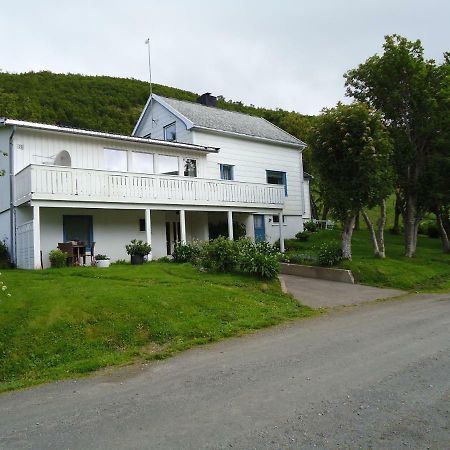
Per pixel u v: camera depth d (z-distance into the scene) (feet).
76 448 14.55
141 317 32.55
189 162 74.79
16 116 127.85
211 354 26.43
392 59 67.87
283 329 32.58
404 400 17.44
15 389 22.53
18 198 55.52
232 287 44.42
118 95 190.80
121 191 59.26
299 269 62.54
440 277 60.39
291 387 19.36
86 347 28.48
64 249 55.26
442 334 28.68
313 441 14.20
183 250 60.59
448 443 13.91
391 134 69.92
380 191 59.98
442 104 68.08
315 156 61.62
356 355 24.21
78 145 61.46
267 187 79.61
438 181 68.39
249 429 15.25
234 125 87.04
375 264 60.64
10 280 42.14
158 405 18.13
